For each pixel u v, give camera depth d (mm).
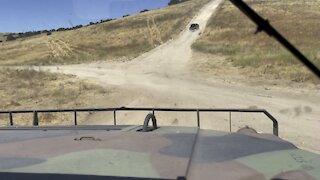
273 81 27688
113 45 85188
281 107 20219
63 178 2266
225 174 2299
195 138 3082
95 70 46156
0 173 2367
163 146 2789
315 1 91438
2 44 117188
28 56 84000
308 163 2533
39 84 33156
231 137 3230
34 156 2641
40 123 19156
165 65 44781
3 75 39344
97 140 3047
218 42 62438
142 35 90500
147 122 3701
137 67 46219
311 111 18797
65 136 3281
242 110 5207
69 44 92688
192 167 2410
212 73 34469
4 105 24172
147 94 25938
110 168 2340
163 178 2174
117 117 19359
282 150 2836
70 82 34062
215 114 18578
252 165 2471
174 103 22859
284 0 94500
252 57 38625
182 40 75125
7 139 3234
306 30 55125
